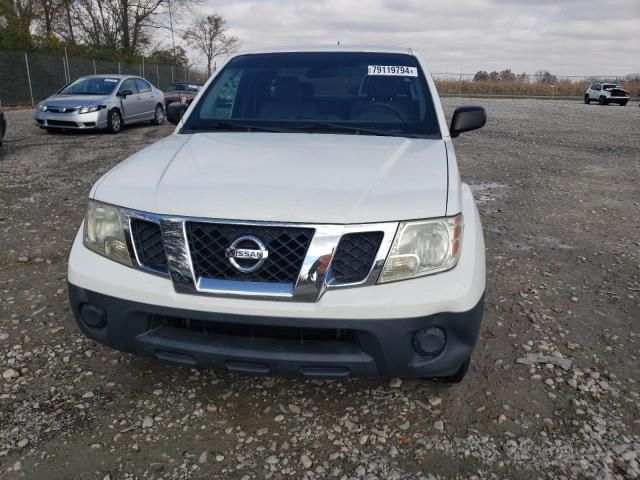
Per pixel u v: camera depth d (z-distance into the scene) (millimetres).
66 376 2807
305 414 2543
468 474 2193
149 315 2227
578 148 11961
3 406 2561
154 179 2422
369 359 2129
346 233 2078
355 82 3475
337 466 2234
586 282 4133
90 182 7332
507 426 2469
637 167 9523
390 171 2443
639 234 5477
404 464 2246
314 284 2064
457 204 2246
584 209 6477
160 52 40844
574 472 2201
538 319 3488
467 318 2168
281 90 3480
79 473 2164
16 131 13445
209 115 3424
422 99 3387
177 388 2721
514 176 8484
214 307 2105
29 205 6094
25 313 3461
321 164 2498
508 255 4707
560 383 2795
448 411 2566
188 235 2150
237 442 2361
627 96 35375
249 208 2115
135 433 2400
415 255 2135
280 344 2158
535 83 50625
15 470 2168
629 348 3158
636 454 2301
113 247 2311
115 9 38656
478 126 3424
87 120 12625
